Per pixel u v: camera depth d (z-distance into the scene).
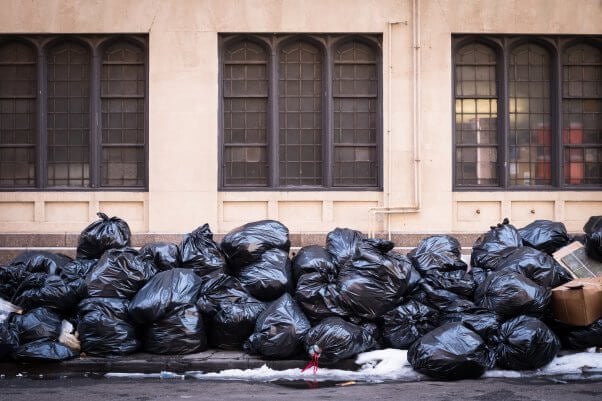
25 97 13.09
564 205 13.12
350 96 13.11
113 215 12.88
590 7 13.12
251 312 9.27
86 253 10.73
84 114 13.09
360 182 13.12
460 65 13.24
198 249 10.23
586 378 8.17
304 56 13.16
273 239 10.31
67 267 10.20
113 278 9.41
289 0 12.88
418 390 7.54
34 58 13.08
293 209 12.96
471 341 8.16
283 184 13.07
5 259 12.54
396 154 12.90
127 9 12.81
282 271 9.88
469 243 12.80
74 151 13.08
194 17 12.84
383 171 12.91
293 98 13.12
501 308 8.88
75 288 9.34
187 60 12.81
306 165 13.11
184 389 7.66
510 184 13.20
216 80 12.84
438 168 12.89
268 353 8.81
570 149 13.34
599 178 13.33
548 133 13.31
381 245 9.45
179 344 9.03
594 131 13.41
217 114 12.85
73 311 9.41
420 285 9.62
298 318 8.98
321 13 12.90
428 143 12.90
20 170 13.12
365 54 13.16
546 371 8.41
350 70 13.16
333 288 9.23
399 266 9.28
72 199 12.87
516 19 13.04
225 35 12.97
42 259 10.29
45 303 9.27
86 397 7.19
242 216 12.91
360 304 9.12
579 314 8.85
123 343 8.99
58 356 8.66
